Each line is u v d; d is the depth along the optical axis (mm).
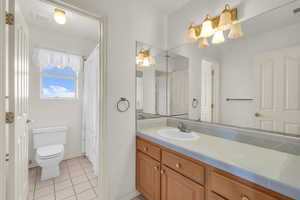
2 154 809
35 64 2332
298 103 995
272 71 1111
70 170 2262
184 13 1784
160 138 1333
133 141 1634
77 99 2777
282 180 651
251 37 1218
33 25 2291
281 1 1060
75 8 1236
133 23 1635
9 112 987
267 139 1111
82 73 2822
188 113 1781
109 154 1453
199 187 979
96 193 1720
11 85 994
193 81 1715
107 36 1418
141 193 1545
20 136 1204
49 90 2559
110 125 1460
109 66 1444
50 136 2363
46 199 1603
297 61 998
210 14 1502
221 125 1437
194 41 1669
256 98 1202
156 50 1886
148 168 1443
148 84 1809
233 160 867
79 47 2752
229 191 817
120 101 1530
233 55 1339
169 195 1203
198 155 985
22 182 1306
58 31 2502
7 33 976
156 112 1915
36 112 2371
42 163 1934
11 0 985
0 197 796
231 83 1363
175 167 1154
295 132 1000
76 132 2773
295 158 909
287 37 1037
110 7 1434
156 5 1802
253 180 720
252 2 1204
